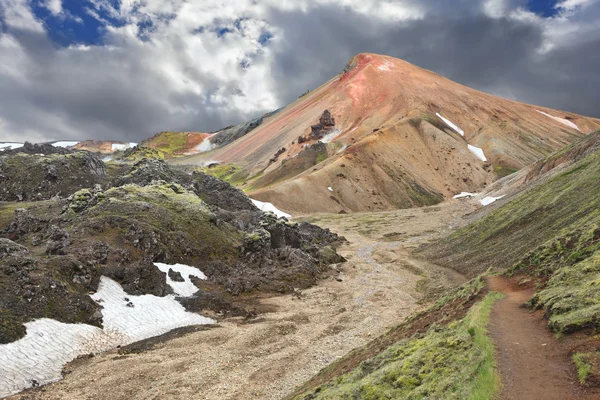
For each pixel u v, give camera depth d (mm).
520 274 31078
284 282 61562
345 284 65375
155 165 116375
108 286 43625
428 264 75750
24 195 102125
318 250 87000
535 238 52344
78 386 28641
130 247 52781
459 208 169000
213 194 123000
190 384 29297
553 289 23141
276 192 186125
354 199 194875
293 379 29969
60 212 71438
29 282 36844
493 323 20781
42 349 31500
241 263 64688
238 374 31031
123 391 28234
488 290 28422
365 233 135750
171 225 62531
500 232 65875
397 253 97188
